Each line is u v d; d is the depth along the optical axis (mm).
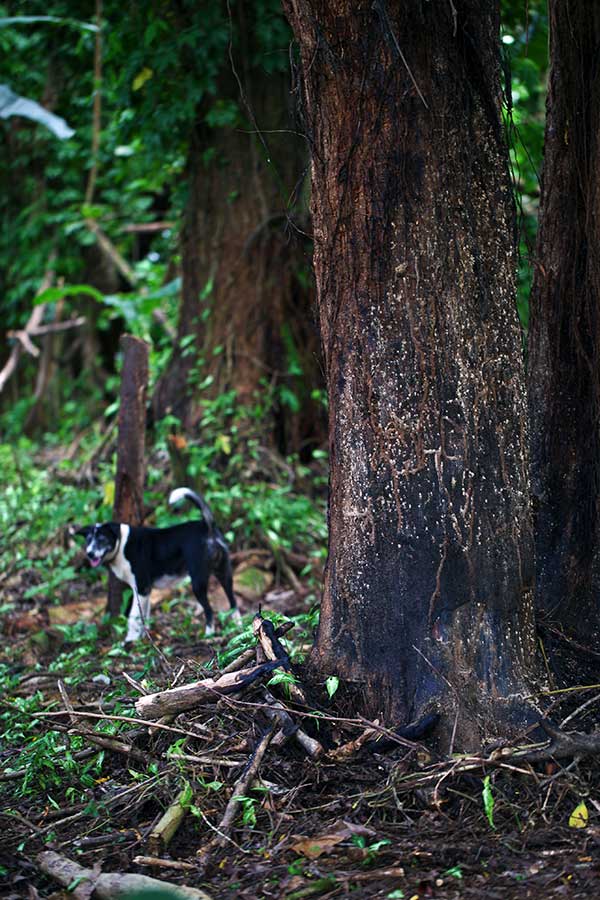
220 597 7527
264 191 9477
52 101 12375
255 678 4086
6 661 6273
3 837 3648
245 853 3400
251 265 9508
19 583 8180
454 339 3879
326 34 3867
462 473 3875
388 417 3939
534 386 4680
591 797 3531
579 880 3031
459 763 3627
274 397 9539
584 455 4520
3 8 11773
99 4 9297
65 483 10109
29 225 14211
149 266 13375
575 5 4352
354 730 3951
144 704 4078
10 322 15156
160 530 6777
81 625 6828
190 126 9562
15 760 4363
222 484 8914
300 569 8133
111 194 13805
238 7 9000
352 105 3889
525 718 3820
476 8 3918
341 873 3180
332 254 4035
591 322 4402
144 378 7340
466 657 3879
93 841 3568
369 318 3957
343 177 3941
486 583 3883
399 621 3961
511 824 3418
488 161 3988
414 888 3066
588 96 4344
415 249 3871
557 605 4508
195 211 9906
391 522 3961
